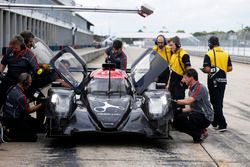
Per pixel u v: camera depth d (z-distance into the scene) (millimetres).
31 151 6305
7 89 7359
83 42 88562
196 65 31734
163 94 7074
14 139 6906
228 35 44469
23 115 6824
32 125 7008
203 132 7184
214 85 8086
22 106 6742
